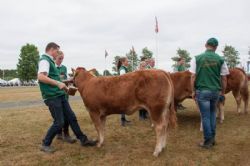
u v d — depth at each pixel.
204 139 6.78
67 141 7.38
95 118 6.83
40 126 9.29
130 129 8.66
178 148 6.72
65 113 6.83
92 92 6.63
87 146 7.00
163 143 6.39
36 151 6.66
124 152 6.53
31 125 9.45
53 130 6.52
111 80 6.52
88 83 6.80
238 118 10.04
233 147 6.77
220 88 6.67
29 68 80.25
